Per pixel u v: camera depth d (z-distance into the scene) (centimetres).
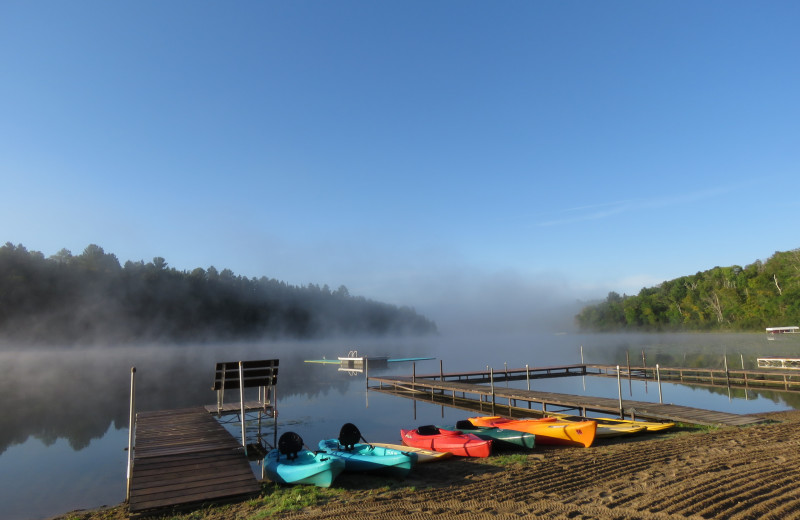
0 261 8181
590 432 1284
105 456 1505
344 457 1101
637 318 11244
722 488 800
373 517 768
